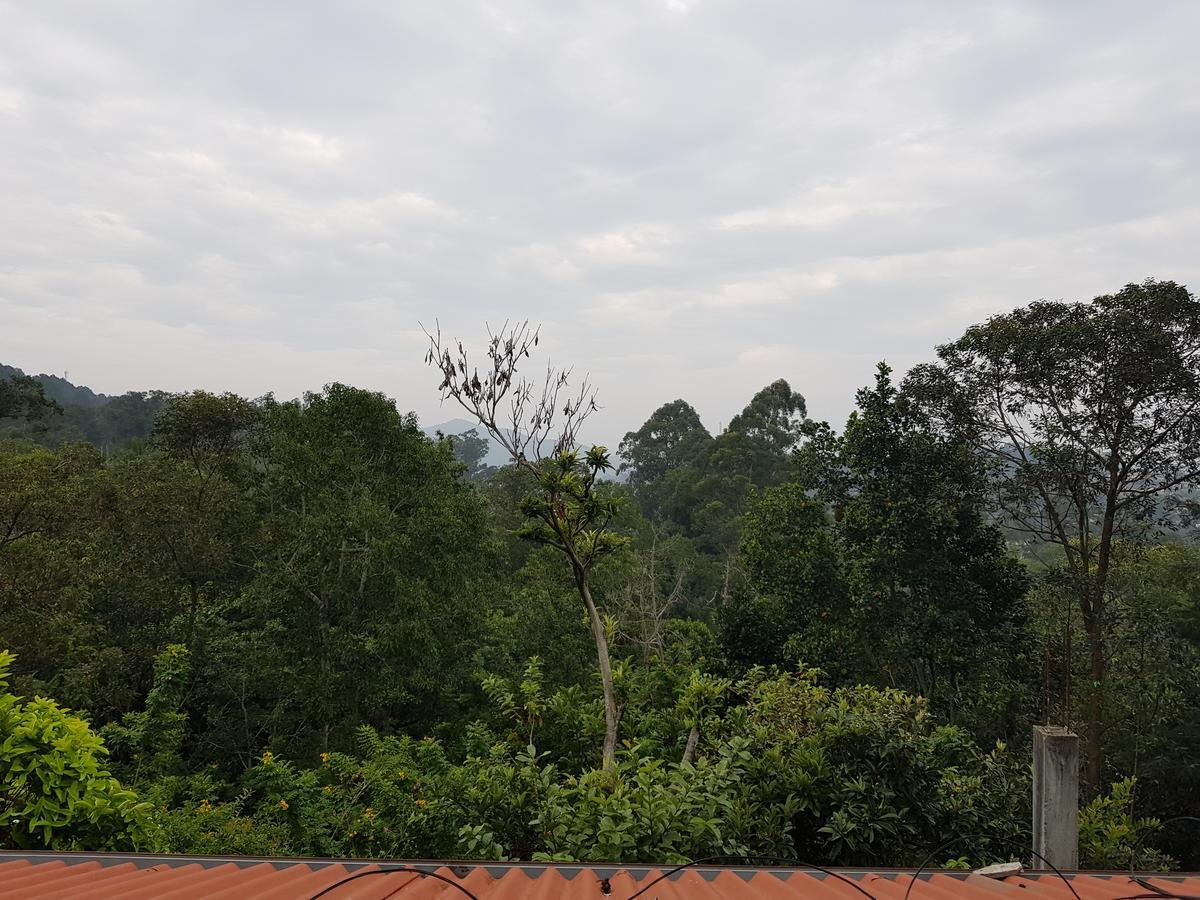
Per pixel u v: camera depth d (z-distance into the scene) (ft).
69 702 42.47
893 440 57.00
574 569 31.24
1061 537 55.62
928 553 54.49
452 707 60.85
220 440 66.74
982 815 21.62
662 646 81.15
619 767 21.27
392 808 29.12
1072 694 49.55
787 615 58.39
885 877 12.00
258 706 57.26
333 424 58.85
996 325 54.34
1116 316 48.55
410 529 56.49
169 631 52.49
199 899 9.06
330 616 57.16
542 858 17.95
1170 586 67.46
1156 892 9.88
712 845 17.30
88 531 50.67
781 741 22.86
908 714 27.84
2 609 42.96
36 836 14.78
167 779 35.86
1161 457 51.52
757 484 170.30
